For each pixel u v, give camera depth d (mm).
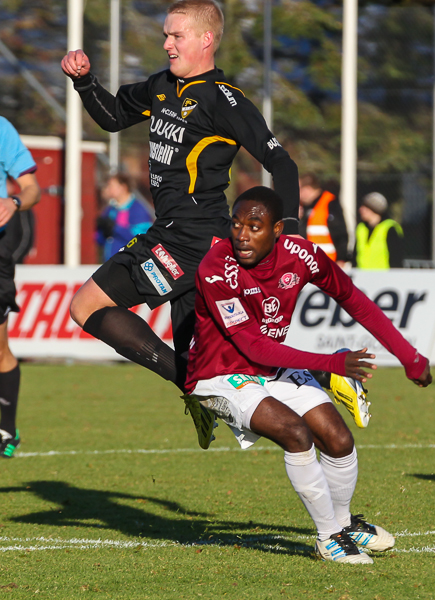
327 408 13953
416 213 70188
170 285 15305
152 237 15430
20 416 30922
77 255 50094
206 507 18438
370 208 41594
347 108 50781
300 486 13375
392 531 16219
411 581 13008
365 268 41812
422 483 20500
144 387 38188
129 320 15109
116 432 27969
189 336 15641
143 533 16312
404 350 13930
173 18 14938
